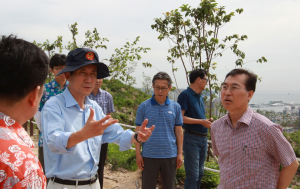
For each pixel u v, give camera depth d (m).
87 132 1.31
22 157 0.81
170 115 3.02
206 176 4.46
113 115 12.02
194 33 5.46
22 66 0.86
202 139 3.51
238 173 1.82
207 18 4.96
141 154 3.07
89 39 8.58
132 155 5.52
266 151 1.77
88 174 1.83
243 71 1.94
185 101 3.54
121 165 5.11
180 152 3.09
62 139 1.41
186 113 3.60
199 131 3.48
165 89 2.98
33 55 0.90
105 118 1.29
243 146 1.82
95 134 1.32
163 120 2.98
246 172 1.79
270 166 1.78
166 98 3.12
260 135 1.78
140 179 4.52
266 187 1.74
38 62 0.92
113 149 6.09
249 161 1.78
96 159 1.91
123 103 14.25
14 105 0.91
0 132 0.82
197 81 3.60
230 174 1.87
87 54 1.82
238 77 1.91
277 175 1.82
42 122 1.75
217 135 2.08
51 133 1.57
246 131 1.84
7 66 0.83
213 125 2.16
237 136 1.88
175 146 3.05
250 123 1.84
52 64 2.90
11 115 0.92
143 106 3.08
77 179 1.77
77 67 1.75
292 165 1.74
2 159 0.76
